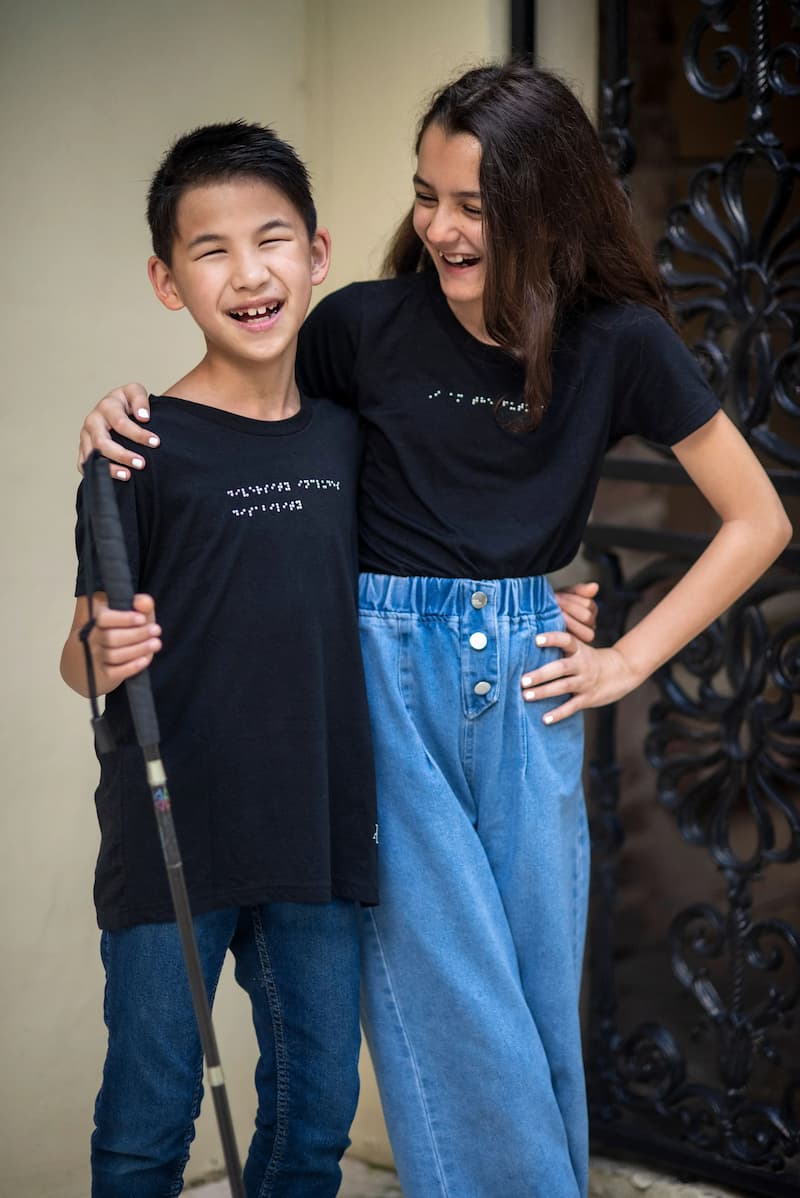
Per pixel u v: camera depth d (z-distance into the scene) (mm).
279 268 2039
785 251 2705
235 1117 3049
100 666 1911
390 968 2221
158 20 2756
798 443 3461
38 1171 2803
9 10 2586
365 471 2232
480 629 2145
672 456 2854
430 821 2158
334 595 2107
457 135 2061
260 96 2908
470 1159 2215
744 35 3400
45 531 2719
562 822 2242
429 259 2332
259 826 2055
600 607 3012
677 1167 2926
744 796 3902
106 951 2125
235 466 2049
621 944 3594
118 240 2756
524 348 2080
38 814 2750
